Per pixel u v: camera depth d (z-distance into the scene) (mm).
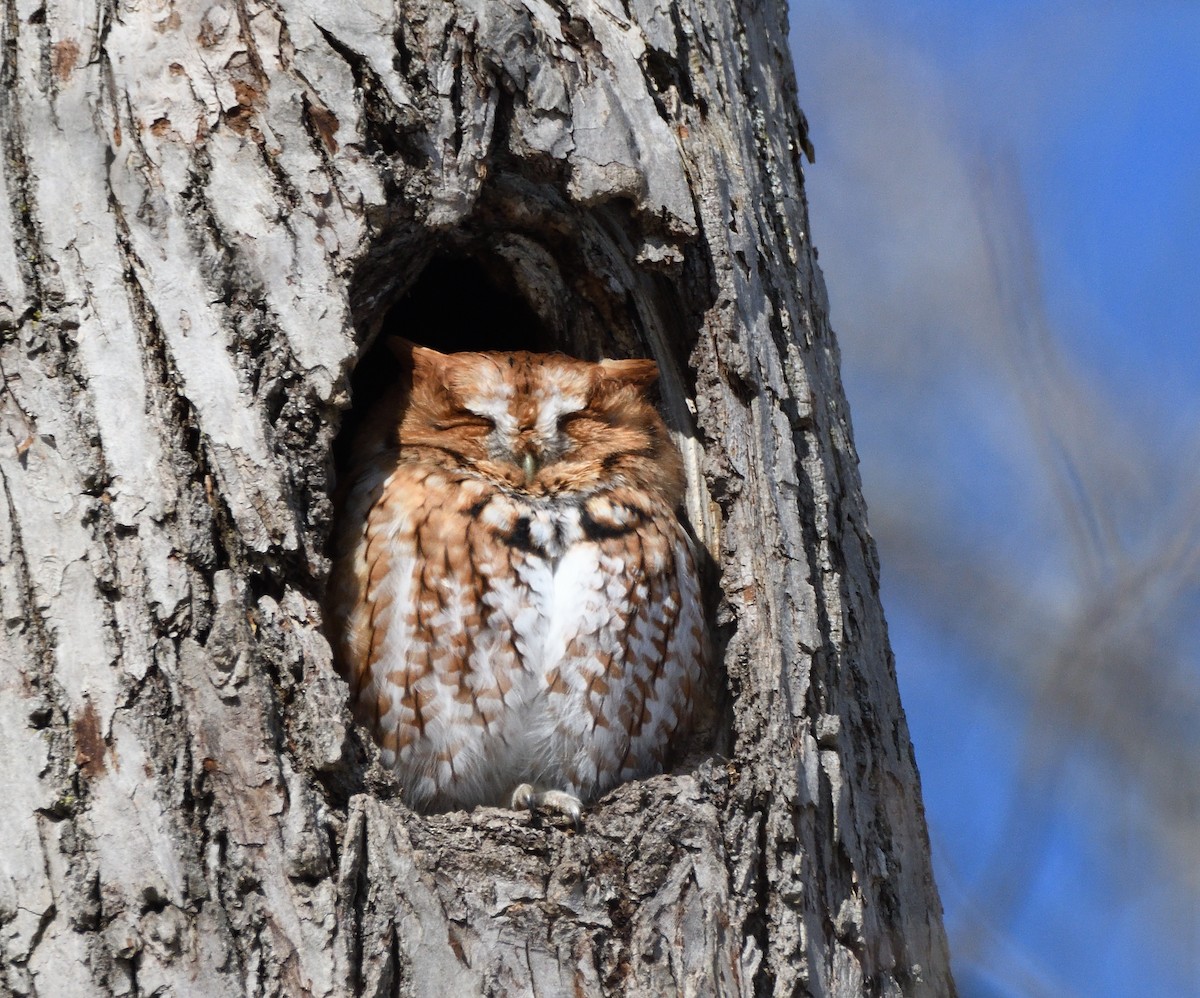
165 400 7543
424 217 8516
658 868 8016
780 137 10461
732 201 9492
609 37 9195
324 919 6988
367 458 10258
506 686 9492
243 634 7289
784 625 8820
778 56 10930
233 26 8172
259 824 7062
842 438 10039
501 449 9953
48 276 7652
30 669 7145
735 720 8734
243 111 8078
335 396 7891
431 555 9484
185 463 7477
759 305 9445
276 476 7562
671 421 10188
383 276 9117
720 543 9398
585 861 7848
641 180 8984
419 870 7359
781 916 8195
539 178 9078
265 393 7742
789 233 10078
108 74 7957
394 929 7176
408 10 8562
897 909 8992
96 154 7820
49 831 6926
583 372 10195
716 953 7875
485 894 7562
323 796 7316
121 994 6738
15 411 7477
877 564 10055
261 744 7168
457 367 10320
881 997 8695
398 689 9344
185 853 6926
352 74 8312
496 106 8758
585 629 9609
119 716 7070
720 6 10086
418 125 8383
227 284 7828
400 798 7750
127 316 7621
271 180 8031
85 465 7395
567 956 7609
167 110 7965
